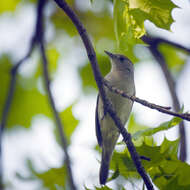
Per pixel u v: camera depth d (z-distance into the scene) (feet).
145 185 22.82
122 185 24.13
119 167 24.50
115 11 22.36
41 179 28.55
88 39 23.29
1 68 40.60
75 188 26.21
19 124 40.37
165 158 24.11
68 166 27.22
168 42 36.06
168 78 35.53
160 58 36.45
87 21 39.37
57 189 28.30
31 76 41.93
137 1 21.97
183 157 29.76
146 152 24.25
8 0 41.57
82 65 41.29
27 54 34.91
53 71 41.27
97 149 29.35
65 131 37.35
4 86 40.14
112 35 39.47
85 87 40.75
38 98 41.39
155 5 21.71
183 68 42.52
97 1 38.55
